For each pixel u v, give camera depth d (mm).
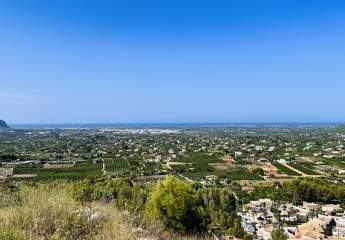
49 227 7312
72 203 8945
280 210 55719
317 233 42594
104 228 7805
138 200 17016
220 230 21781
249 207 57125
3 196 9164
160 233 9375
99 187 23750
